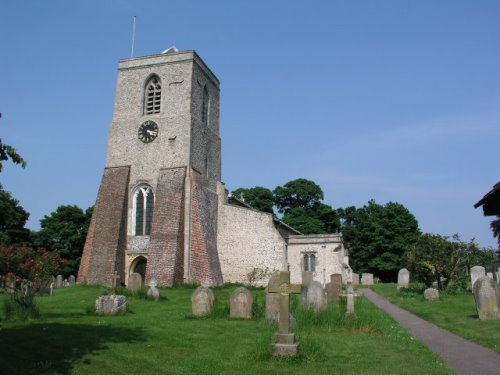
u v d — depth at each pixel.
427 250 29.00
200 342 11.95
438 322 16.45
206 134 41.34
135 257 36.62
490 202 12.97
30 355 10.13
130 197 38.00
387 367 9.37
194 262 35.41
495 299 16.38
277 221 44.78
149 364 9.70
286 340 10.27
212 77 44.03
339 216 76.31
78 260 52.97
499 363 9.95
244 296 16.78
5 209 46.34
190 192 36.94
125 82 40.47
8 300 16.53
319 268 42.97
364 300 24.97
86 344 11.26
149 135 38.66
